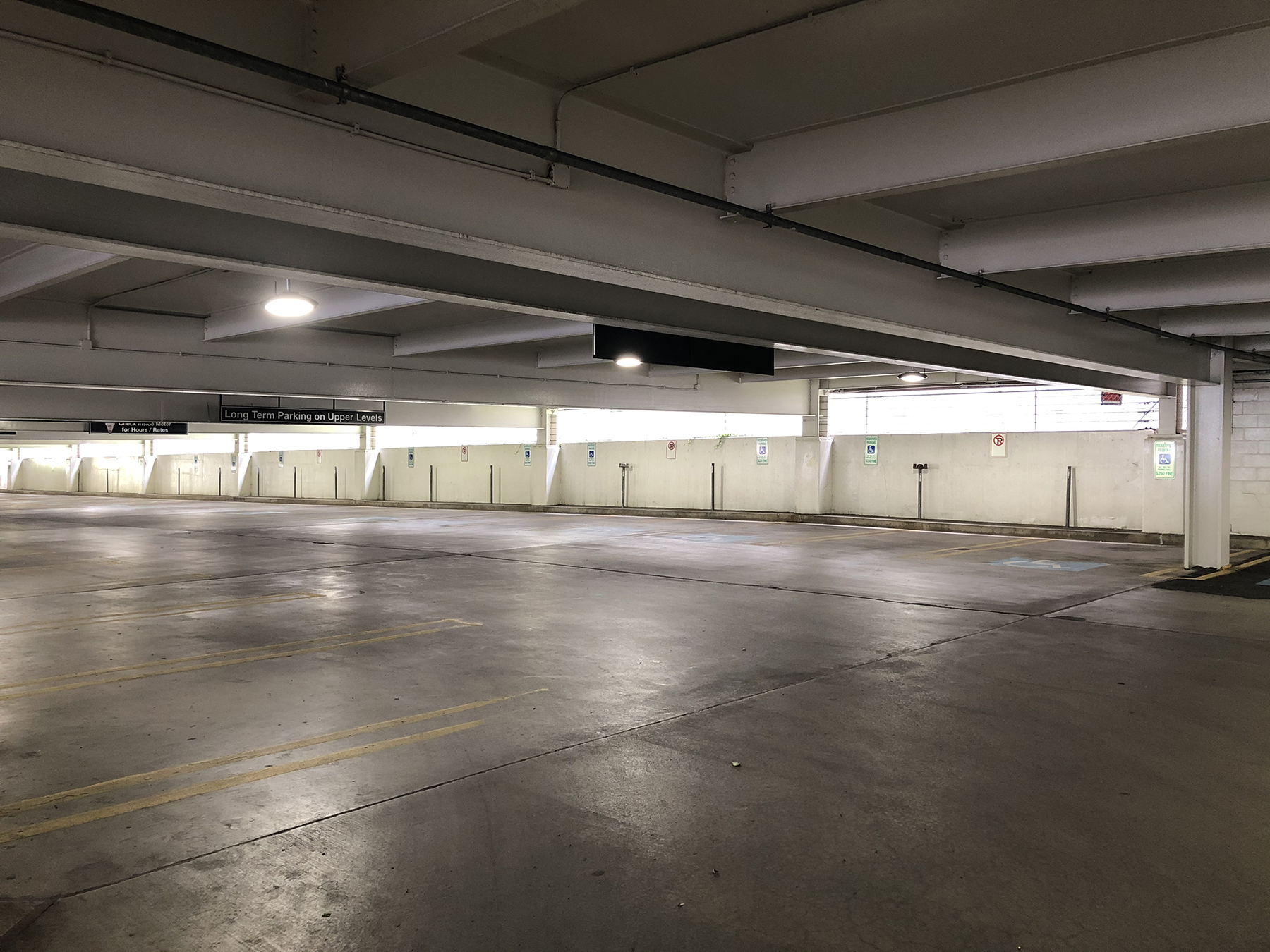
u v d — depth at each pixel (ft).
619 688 21.70
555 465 99.09
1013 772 15.88
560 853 12.60
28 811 14.16
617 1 13.19
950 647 26.48
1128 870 12.07
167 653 25.81
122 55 11.50
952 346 41.63
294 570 45.37
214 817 13.91
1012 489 68.39
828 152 18.31
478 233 15.44
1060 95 15.60
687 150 19.02
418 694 21.18
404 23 11.72
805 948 10.14
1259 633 28.84
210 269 30.78
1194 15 13.42
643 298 27.91
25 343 37.45
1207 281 29.55
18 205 14.55
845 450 78.23
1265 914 10.90
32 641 27.61
